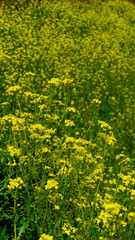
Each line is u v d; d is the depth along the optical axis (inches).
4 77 267.1
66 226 92.1
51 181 87.8
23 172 103.7
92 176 117.8
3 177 106.3
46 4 597.0
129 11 715.4
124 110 282.0
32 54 362.9
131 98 314.8
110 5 736.3
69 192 104.2
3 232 84.7
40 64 335.6
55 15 555.2
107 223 89.1
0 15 494.9
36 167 110.3
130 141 233.3
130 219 100.0
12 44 363.3
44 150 113.3
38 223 94.7
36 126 106.7
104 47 460.8
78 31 502.9
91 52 425.7
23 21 494.3
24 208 97.4
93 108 267.7
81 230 95.2
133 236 104.6
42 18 518.3
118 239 101.0
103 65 381.1
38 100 137.6
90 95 298.7
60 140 144.8
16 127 110.2
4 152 113.7
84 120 240.4
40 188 96.4
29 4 560.7
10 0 564.1
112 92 312.8
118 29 569.0
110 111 275.6
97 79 328.8
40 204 95.4
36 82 287.0
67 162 108.5
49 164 119.1
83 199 110.7
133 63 418.0
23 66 305.1
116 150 211.6
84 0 700.0
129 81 356.5
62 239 91.4
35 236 88.4
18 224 89.4
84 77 329.7
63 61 361.1
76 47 417.4
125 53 454.9
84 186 112.0
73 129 214.7
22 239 91.4
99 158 132.6
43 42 409.1
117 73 366.3
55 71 315.0
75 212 107.0
